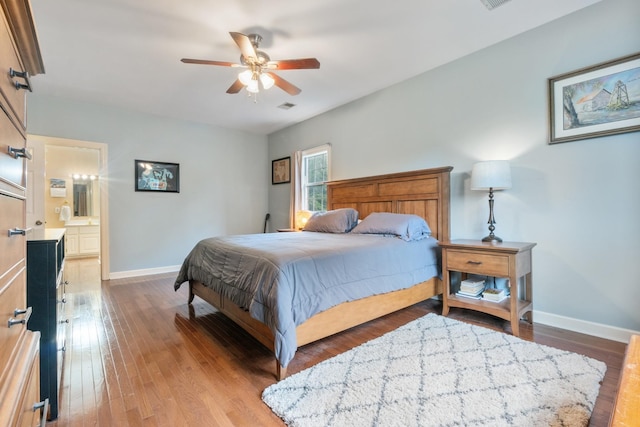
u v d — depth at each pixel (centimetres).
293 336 179
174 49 283
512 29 263
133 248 460
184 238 508
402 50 293
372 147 404
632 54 215
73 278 445
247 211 585
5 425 58
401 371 182
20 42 88
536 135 263
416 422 138
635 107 215
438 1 224
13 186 85
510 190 279
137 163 461
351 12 235
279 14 235
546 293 258
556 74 251
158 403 158
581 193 240
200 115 483
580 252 241
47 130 393
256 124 539
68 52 287
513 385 165
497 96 286
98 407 154
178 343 228
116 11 228
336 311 219
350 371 183
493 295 262
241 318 227
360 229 333
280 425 142
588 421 137
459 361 192
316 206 508
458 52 300
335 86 377
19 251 93
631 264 220
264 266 199
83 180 704
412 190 342
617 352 205
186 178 510
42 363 143
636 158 217
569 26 243
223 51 287
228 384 175
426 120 342
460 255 266
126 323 268
